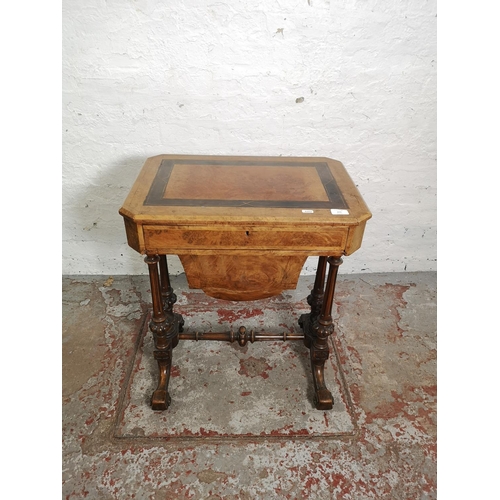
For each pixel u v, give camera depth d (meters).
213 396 1.94
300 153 2.35
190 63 2.08
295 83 2.15
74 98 2.14
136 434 1.76
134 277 2.72
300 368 2.10
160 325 1.83
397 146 2.35
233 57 2.07
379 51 2.09
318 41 2.05
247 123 2.25
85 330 2.29
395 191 2.51
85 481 1.59
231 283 1.78
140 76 2.10
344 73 2.13
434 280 2.77
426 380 2.06
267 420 1.83
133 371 2.06
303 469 1.65
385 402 1.93
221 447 1.72
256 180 1.80
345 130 2.29
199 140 2.29
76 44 2.01
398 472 1.64
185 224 1.48
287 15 1.98
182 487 1.58
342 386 2.00
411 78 2.16
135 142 2.28
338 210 1.55
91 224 2.54
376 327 2.37
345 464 1.67
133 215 1.47
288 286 1.79
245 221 1.47
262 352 2.19
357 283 2.72
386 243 2.71
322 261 1.98
